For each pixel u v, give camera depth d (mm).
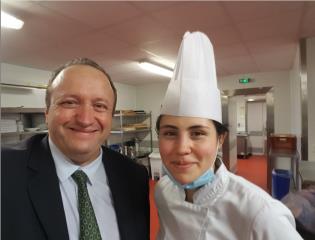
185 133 785
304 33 2615
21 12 1965
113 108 914
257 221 705
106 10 1975
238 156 7840
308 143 2863
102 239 850
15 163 798
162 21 2209
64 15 2041
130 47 2939
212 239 807
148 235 1034
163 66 3938
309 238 1545
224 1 1879
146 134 6234
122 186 988
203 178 803
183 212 891
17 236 694
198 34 939
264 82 4934
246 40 2803
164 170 915
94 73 843
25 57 3266
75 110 810
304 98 2842
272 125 4922
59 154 867
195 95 823
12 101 3596
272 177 3457
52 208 767
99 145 889
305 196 1799
